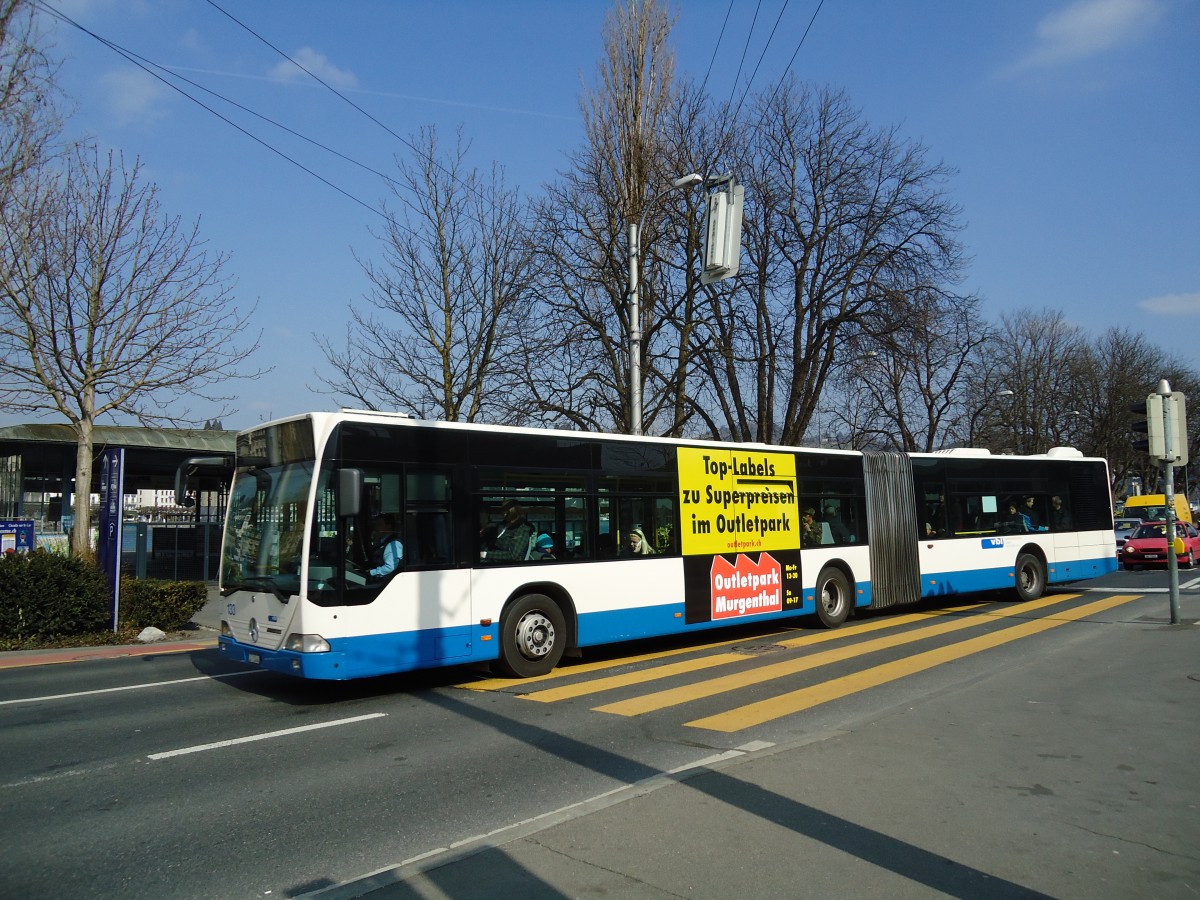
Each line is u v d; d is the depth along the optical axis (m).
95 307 15.47
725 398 26.31
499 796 5.86
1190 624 13.62
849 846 4.70
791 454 14.04
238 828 5.29
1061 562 18.53
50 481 26.52
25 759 6.96
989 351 48.16
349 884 4.36
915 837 4.82
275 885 4.45
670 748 7.03
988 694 8.61
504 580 10.13
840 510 14.77
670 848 4.70
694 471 12.52
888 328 23.84
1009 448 51.53
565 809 5.38
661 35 21.66
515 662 10.21
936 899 4.05
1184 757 6.33
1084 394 53.56
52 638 14.07
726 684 9.67
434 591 9.47
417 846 4.96
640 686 9.71
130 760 6.90
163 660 12.57
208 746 7.33
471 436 10.07
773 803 5.41
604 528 11.30
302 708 8.91
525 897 4.14
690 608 12.12
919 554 15.90
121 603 15.15
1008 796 5.51
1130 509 41.62
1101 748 6.59
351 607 8.79
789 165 25.98
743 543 13.03
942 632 13.58
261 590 9.19
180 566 23.58
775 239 25.39
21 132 13.09
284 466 9.30
